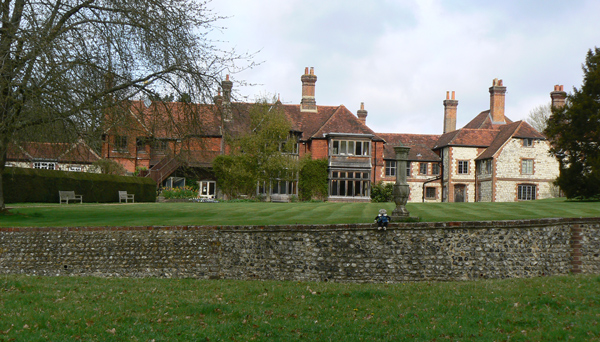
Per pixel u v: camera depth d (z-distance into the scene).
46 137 17.23
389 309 9.40
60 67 15.70
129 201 33.41
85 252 16.81
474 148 46.56
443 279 16.38
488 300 9.73
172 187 38.75
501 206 23.77
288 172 37.38
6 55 15.09
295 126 43.34
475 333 7.68
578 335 7.36
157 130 18.73
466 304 9.51
